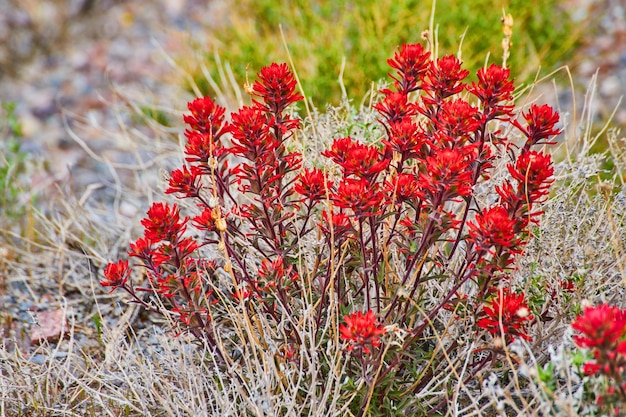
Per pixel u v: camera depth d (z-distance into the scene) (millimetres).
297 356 3096
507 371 3156
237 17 6816
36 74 7629
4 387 3365
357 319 2535
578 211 3705
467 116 2607
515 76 5961
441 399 3139
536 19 6621
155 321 3967
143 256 2930
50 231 4562
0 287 4297
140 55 7824
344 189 2590
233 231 3111
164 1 8695
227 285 3475
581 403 2609
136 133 5398
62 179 5656
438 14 6328
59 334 3943
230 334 3459
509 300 2654
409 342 2914
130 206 5160
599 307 2430
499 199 3404
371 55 5621
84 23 8523
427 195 2650
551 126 2727
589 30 6980
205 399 3188
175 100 6215
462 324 3188
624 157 4086
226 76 6137
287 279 2969
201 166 2814
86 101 7070
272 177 2844
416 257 2775
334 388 3084
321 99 5469
